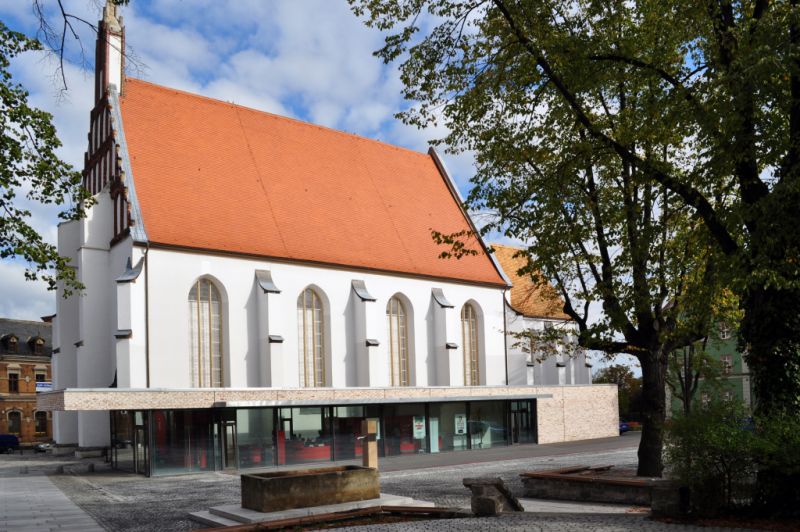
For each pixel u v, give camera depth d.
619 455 36.47
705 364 26.70
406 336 49.06
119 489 26.27
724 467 12.98
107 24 43.69
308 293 44.22
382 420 40.19
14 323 82.94
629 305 19.00
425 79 18.55
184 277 38.72
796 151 13.73
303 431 36.69
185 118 45.81
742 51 13.95
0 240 18.42
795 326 14.16
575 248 21.12
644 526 12.05
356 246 47.66
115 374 40.03
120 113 42.69
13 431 78.00
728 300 19.70
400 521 14.84
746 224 14.18
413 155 60.44
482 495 14.77
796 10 13.20
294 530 14.22
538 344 29.09
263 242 42.66
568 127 19.11
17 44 17.47
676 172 19.27
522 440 47.81
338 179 51.72
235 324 40.31
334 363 44.34
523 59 17.47
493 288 54.38
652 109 16.30
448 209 58.16
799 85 13.70
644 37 17.31
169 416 32.44
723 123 14.18
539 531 11.82
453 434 43.78
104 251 41.88
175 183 41.91
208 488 25.86
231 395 34.16
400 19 18.09
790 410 14.01
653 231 17.56
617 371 78.06
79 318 43.94
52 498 23.44
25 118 17.95
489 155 19.66
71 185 19.27
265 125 50.34
